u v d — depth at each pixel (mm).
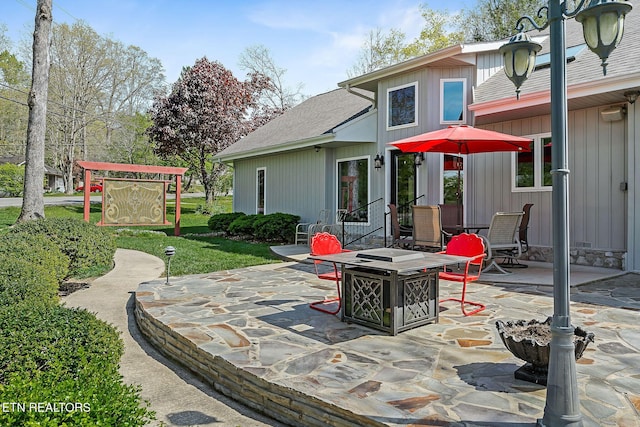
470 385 2859
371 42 28812
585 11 2518
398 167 10516
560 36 2338
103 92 33562
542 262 8125
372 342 3783
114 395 1935
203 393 3391
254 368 3193
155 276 7621
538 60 9039
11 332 2447
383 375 3047
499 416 2428
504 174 8938
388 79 10508
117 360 2768
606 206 7469
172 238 13711
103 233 7449
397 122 10359
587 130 7715
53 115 33062
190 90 22766
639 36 7578
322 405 2656
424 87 9672
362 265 3971
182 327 4223
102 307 5809
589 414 2428
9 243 5309
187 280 6758
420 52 26688
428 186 9656
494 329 4125
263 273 7406
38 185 10344
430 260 4230
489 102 7996
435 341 3795
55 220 7164
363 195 11438
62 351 2391
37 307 2930
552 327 2311
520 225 7762
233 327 4238
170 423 2877
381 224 10758
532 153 8500
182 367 3947
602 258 7371
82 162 13383
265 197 14906
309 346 3684
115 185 13812
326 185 12211
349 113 12992
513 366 3189
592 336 2799
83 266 6660
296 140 11969
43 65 10453
